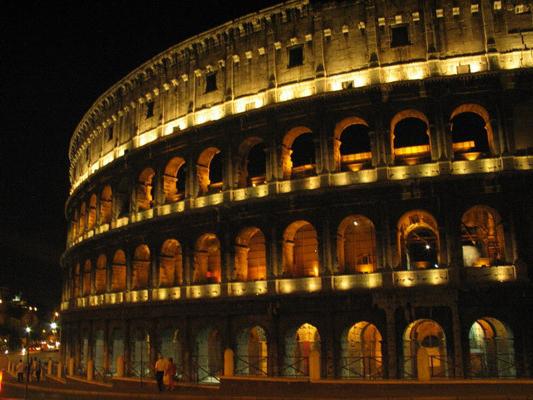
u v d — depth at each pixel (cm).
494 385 3856
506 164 4944
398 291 4947
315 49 5669
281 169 5628
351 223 5659
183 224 6200
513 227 4847
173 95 6738
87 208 8119
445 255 4938
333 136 5441
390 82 5241
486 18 5231
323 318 5238
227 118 5956
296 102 5572
